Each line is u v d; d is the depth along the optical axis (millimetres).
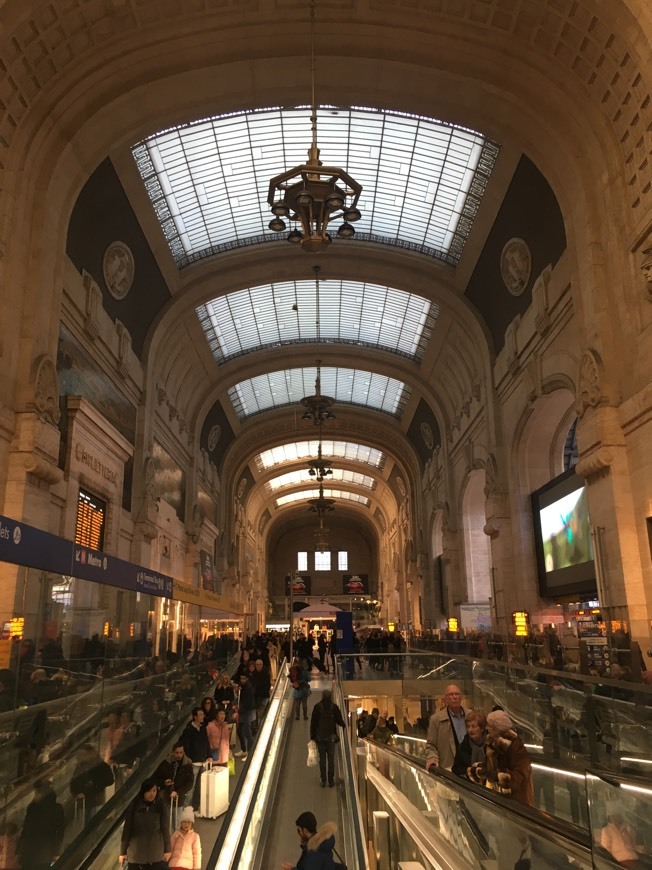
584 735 6938
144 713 9609
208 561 34125
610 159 13758
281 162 21359
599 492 13641
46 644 5887
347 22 14602
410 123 19281
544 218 17719
